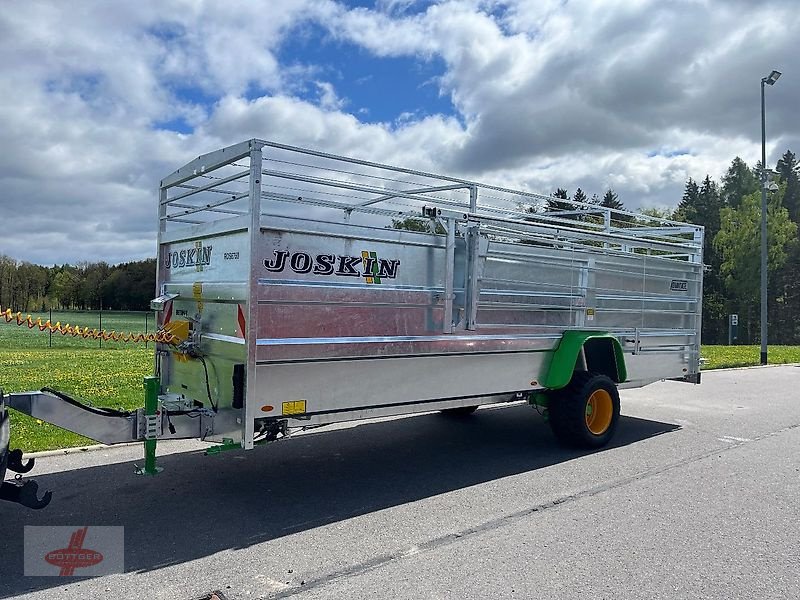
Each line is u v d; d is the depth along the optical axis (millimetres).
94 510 4727
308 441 7121
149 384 4609
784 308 48281
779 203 46031
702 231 8555
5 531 4293
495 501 5098
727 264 44625
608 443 7109
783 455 6738
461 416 8672
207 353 5129
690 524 4598
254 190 4469
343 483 5527
